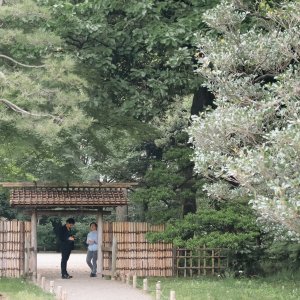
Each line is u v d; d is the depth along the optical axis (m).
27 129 18.70
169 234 19.36
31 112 18.52
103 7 19.61
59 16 19.50
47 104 19.58
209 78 15.17
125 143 28.12
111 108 20.75
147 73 20.06
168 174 20.45
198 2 19.41
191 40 18.73
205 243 18.69
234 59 14.91
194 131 13.84
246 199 18.19
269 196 12.52
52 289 16.25
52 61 18.50
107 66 19.95
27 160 29.30
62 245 20.77
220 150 14.01
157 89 19.53
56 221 40.22
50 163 27.02
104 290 17.23
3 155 24.20
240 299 15.05
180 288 17.28
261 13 16.50
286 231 16.03
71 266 27.09
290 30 14.20
